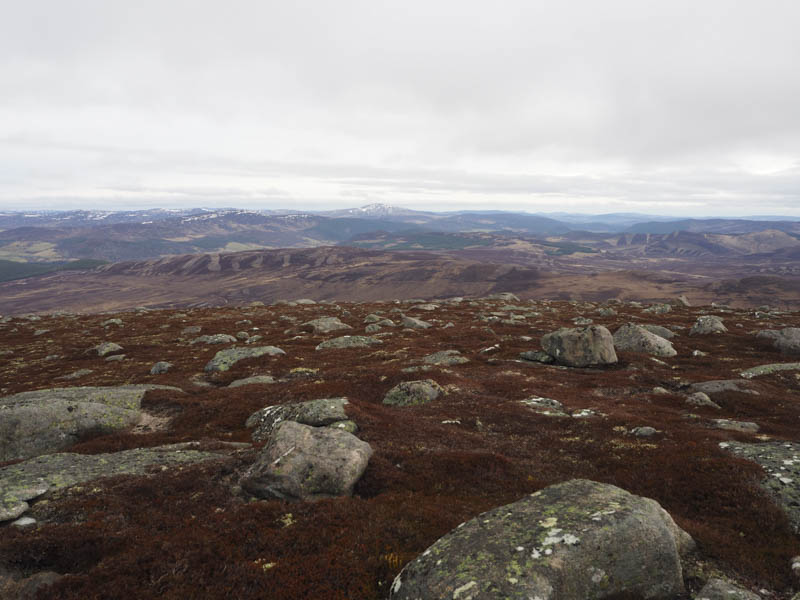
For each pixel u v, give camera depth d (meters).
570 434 19.14
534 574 7.46
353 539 10.16
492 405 23.19
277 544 10.05
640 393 26.20
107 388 26.53
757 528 11.11
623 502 9.39
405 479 14.04
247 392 26.86
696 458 15.05
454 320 64.31
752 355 37.22
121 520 11.32
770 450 15.17
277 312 83.81
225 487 13.56
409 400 24.72
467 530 9.12
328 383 28.09
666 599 8.16
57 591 8.49
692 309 78.69
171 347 50.22
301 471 13.19
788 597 8.34
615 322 57.91
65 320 82.12
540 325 55.88
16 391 33.44
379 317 65.88
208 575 9.06
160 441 19.61
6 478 13.30
